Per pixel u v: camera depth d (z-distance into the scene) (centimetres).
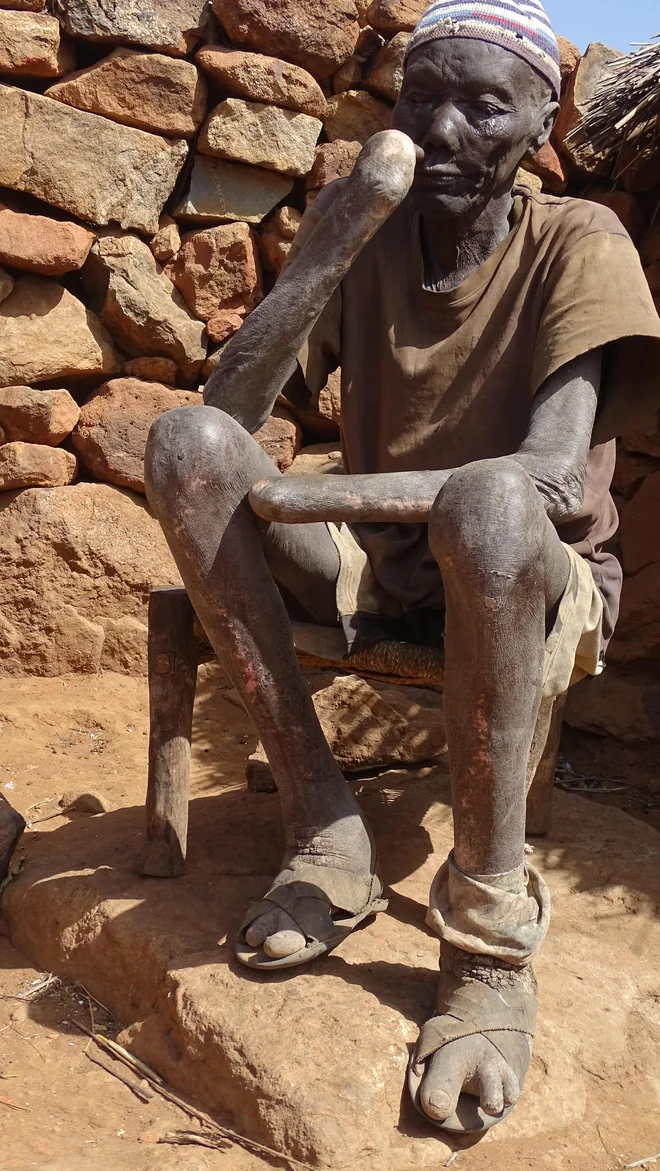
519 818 204
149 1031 221
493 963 206
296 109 420
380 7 425
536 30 243
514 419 254
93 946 244
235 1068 200
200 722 407
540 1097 207
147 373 423
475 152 240
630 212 425
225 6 407
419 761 343
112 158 403
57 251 398
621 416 251
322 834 232
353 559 256
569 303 239
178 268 420
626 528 398
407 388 261
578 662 252
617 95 397
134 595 418
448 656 201
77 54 412
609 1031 228
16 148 391
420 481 214
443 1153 192
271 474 229
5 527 406
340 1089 192
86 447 419
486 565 190
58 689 407
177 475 219
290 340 239
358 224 230
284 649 228
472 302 255
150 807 259
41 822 320
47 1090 211
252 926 218
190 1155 190
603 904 277
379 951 230
